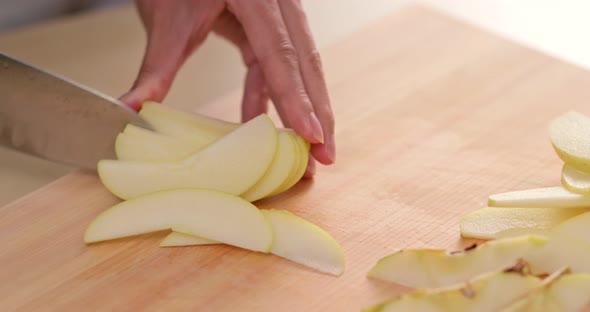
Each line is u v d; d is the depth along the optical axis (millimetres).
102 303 484
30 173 565
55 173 567
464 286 455
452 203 524
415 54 619
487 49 620
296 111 528
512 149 553
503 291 455
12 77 521
